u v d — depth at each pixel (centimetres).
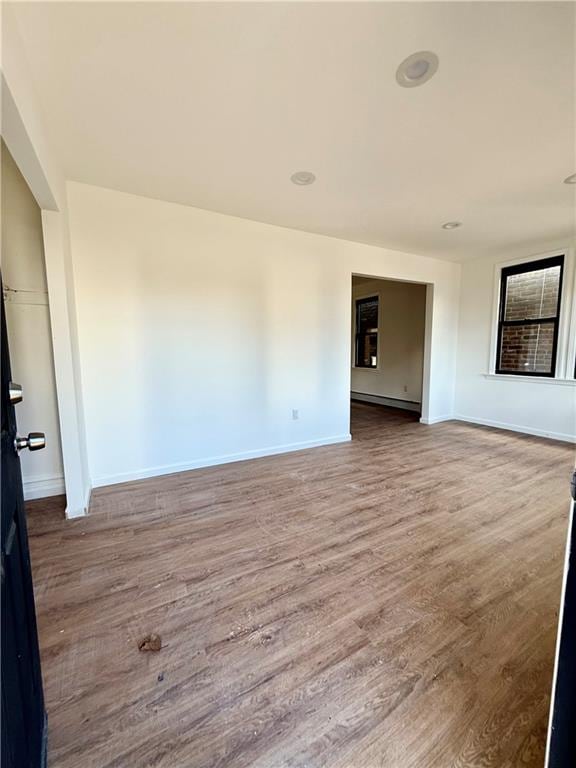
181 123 198
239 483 305
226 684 125
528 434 467
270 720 113
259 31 140
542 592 172
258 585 177
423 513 251
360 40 144
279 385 383
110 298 289
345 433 443
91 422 291
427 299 521
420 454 387
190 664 133
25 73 146
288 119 195
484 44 146
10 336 271
